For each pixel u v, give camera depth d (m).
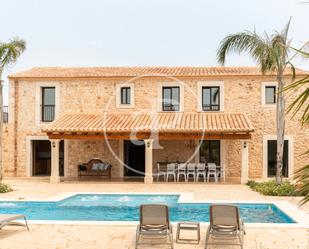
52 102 25.84
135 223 10.70
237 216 8.52
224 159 24.48
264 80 24.52
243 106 24.69
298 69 25.56
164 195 17.14
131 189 19.14
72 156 25.44
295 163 24.03
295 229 9.89
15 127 25.70
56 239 9.05
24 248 8.27
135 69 27.81
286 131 24.14
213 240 8.95
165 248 8.31
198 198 15.87
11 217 9.81
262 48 18.23
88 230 9.99
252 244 8.53
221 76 24.69
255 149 24.58
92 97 25.41
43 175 26.45
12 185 20.98
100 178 24.73
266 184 18.89
